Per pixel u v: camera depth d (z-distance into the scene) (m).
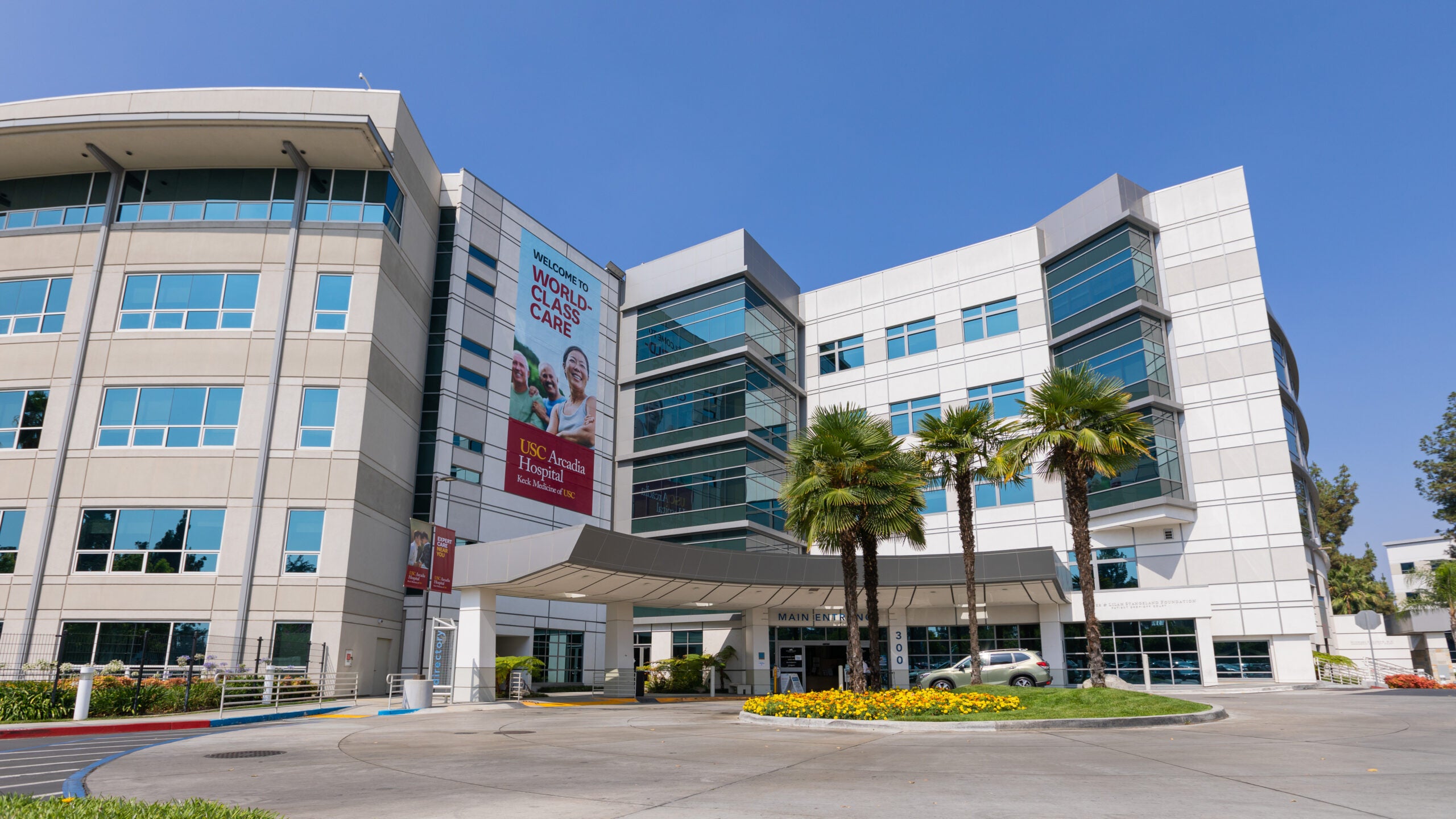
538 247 44.38
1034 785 9.33
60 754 13.25
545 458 42.34
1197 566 36.41
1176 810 7.69
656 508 46.38
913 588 33.72
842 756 12.62
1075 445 23.56
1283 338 42.28
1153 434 37.16
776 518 45.50
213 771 11.09
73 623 27.44
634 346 50.00
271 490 29.06
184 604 27.72
